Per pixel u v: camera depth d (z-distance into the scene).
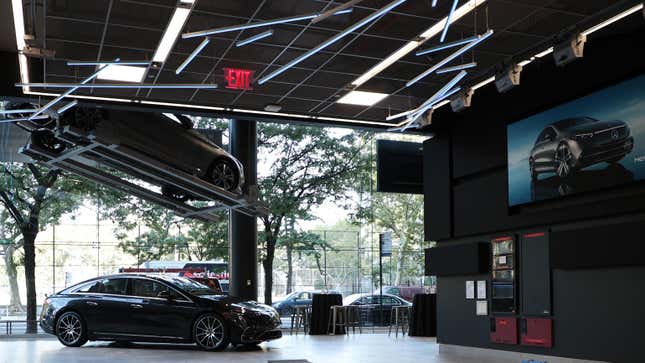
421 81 12.54
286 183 26.34
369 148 27.83
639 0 9.02
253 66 11.80
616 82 10.06
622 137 9.83
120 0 9.15
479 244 12.85
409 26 10.09
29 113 13.30
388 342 15.84
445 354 13.11
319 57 11.34
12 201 23.34
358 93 13.15
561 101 11.11
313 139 26.73
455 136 13.91
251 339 13.02
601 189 10.19
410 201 32.81
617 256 9.66
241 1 9.23
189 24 9.97
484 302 12.80
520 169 11.86
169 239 26.58
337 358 12.09
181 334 13.05
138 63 9.62
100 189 24.36
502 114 12.50
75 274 25.69
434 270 14.20
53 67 11.56
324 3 9.27
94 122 13.48
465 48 9.23
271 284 26.33
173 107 13.41
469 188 13.42
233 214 21.19
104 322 13.45
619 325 9.79
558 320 10.95
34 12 9.26
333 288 29.34
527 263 11.77
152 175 15.46
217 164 16.66
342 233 29.84
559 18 9.78
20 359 11.52
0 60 11.51
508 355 12.09
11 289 25.20
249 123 20.98
